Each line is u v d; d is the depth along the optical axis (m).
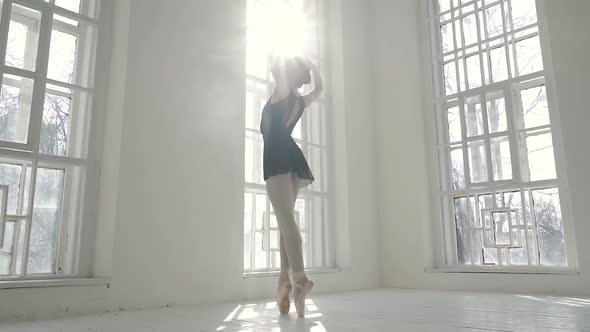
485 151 3.75
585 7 3.30
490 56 3.86
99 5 2.66
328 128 4.21
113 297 2.31
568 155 3.23
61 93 2.46
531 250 3.41
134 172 2.50
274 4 3.88
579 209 3.14
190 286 2.66
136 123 2.55
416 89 4.25
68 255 2.36
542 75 3.48
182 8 2.91
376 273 4.15
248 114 3.46
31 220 2.19
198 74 2.93
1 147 2.13
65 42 2.52
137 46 2.62
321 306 2.54
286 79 2.33
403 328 1.72
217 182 2.92
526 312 2.22
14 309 1.98
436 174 4.07
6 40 2.22
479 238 3.72
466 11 4.12
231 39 3.20
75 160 2.41
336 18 4.38
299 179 2.32
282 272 2.21
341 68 4.25
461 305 2.56
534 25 3.58
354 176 4.12
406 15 4.45
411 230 4.07
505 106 3.67
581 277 3.08
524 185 3.47
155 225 2.54
